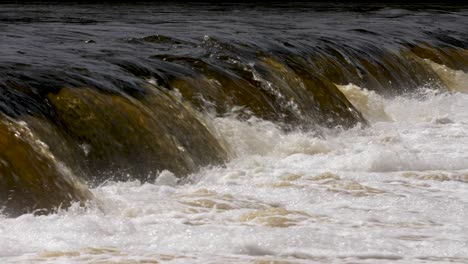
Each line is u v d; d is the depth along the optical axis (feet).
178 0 247.09
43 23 128.67
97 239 43.50
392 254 43.50
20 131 55.01
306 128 81.46
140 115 64.03
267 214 50.11
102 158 60.29
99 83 66.74
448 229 49.49
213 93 76.54
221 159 67.67
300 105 82.74
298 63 92.94
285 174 63.36
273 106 80.64
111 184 58.90
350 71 103.60
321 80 89.35
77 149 59.52
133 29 115.55
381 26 140.26
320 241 44.91
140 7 200.44
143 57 81.61
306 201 55.31
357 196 57.21
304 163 68.33
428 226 50.06
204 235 44.68
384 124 90.53
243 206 53.21
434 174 65.31
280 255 42.55
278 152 73.41
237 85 79.20
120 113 63.21
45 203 50.80
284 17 162.61
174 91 74.33
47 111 60.08
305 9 199.82
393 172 66.44
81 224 45.29
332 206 54.24
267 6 215.72
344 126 85.51
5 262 38.34
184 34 103.71
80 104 62.13
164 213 50.16
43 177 52.31
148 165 61.82
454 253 44.37
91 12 171.12
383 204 55.26
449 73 120.67
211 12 179.63
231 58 86.02
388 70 109.81
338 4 234.17
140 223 47.44
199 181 62.13
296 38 106.83
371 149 72.64
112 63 76.38
